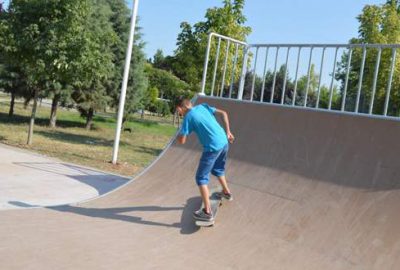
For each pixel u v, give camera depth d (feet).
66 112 104.94
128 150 51.78
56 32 39.34
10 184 25.67
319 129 18.34
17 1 40.50
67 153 42.32
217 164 18.01
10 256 14.26
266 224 16.46
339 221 15.15
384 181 15.28
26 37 39.99
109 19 70.23
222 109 23.07
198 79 47.98
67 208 20.71
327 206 15.92
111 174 32.78
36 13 40.32
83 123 81.92
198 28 47.60
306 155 18.15
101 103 70.74
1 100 121.70
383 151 15.92
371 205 14.97
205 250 15.69
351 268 13.47
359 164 16.30
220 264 14.70
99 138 61.82
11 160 33.78
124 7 72.84
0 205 20.68
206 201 17.04
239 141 21.08
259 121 20.94
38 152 40.70
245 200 18.08
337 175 16.65
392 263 13.03
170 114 145.59
